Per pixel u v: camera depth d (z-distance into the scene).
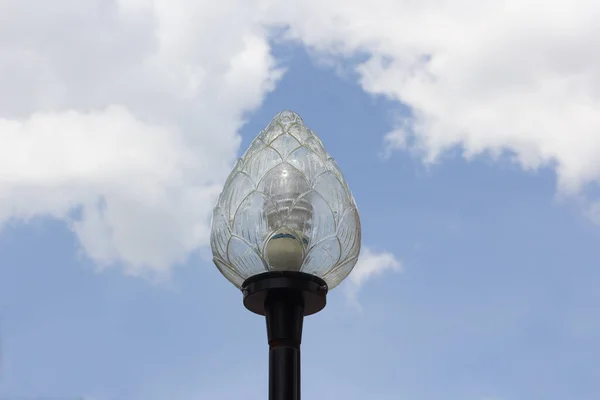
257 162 4.98
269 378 4.61
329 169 5.04
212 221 5.10
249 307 4.82
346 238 4.96
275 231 4.79
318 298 4.77
